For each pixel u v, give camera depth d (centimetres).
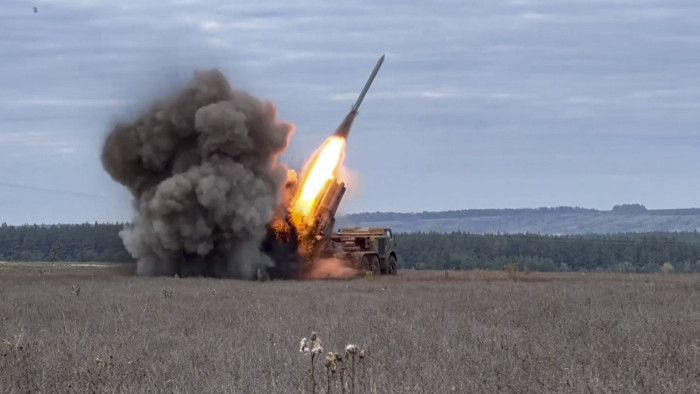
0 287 7319
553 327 4291
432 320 4547
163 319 4772
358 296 6397
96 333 4156
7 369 3080
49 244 19138
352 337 3878
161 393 2761
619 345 3572
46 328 4334
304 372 2936
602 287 7400
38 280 8356
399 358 3272
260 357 3294
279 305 5528
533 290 6912
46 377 2941
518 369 2991
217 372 3030
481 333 3969
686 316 4784
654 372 2914
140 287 7300
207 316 4888
